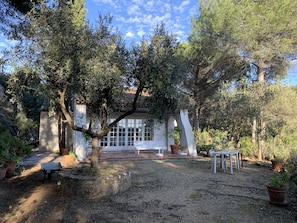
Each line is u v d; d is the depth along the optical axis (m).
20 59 5.81
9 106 20.38
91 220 4.99
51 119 17.06
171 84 6.89
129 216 5.23
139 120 16.39
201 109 21.84
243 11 13.34
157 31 7.08
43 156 14.08
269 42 13.53
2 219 5.00
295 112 12.95
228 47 14.98
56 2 6.39
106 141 15.55
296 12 12.53
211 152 10.13
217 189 7.46
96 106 7.89
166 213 5.44
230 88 14.23
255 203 6.18
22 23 7.61
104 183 6.60
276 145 13.73
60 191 6.95
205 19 15.95
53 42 5.94
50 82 6.45
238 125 13.65
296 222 5.03
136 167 11.04
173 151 15.11
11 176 8.88
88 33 6.37
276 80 15.41
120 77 6.52
